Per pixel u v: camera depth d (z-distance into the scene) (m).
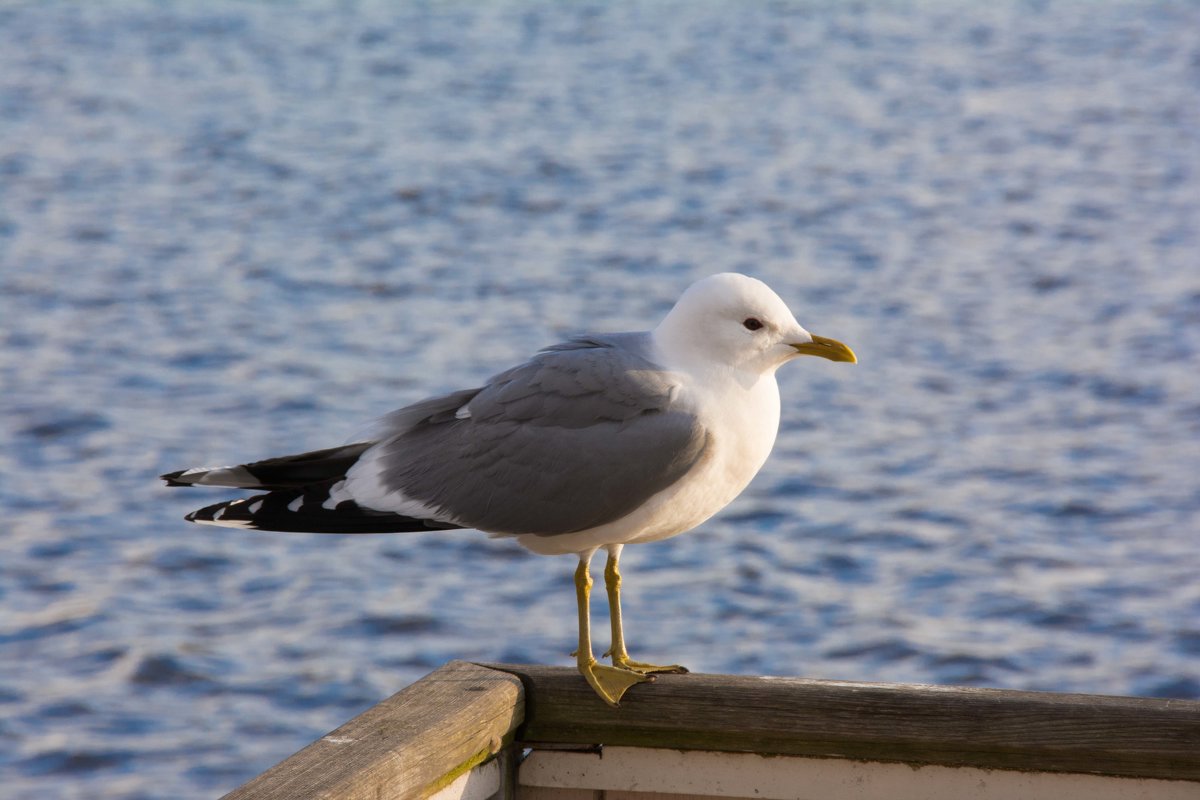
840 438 19.78
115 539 16.55
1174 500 17.50
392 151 40.22
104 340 23.72
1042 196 35.56
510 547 16.48
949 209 34.16
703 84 51.19
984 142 42.22
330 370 22.19
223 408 20.53
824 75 52.88
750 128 43.88
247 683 13.55
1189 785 4.23
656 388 5.36
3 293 26.48
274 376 21.91
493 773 4.64
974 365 22.72
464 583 15.55
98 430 19.66
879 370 22.55
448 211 33.72
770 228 32.22
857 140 42.28
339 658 13.98
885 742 4.42
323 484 5.80
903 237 31.41
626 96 48.88
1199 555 16.02
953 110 46.88
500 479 5.52
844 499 17.72
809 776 4.52
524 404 5.56
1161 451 19.11
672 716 4.57
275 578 15.70
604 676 4.62
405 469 5.74
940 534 16.69
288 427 19.75
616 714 4.59
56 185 35.88
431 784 4.21
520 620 14.68
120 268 28.45
